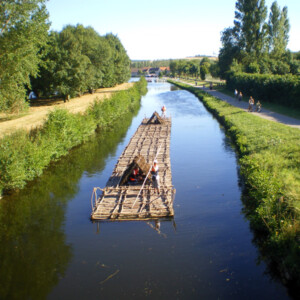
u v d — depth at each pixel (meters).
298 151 17.05
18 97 32.16
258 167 15.09
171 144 25.38
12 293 9.10
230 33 67.88
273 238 10.06
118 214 13.11
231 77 60.50
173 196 14.37
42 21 28.05
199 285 9.13
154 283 9.27
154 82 130.00
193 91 69.44
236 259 10.33
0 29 26.66
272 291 8.80
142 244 11.36
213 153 22.39
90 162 21.48
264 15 63.56
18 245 11.70
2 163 15.56
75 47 48.94
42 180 18.25
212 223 12.67
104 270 9.98
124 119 39.38
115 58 81.44
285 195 11.64
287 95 36.19
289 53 66.38
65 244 11.59
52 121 23.06
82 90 60.31
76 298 8.77
